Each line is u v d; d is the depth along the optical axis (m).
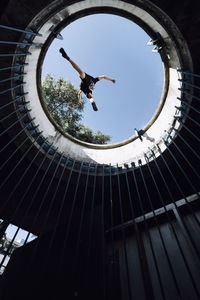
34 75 4.45
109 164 5.38
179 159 4.83
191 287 2.21
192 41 3.47
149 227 3.30
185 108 4.07
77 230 3.26
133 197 5.68
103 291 2.18
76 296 2.20
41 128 4.93
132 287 2.69
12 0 3.05
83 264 2.62
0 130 4.41
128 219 5.98
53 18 3.72
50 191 5.61
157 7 3.50
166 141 4.61
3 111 3.94
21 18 3.27
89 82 5.04
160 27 3.83
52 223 6.25
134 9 3.90
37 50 4.06
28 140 4.48
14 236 2.50
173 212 3.05
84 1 3.80
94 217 3.29
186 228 2.69
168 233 3.00
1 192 5.60
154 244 3.01
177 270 2.48
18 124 4.19
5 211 5.77
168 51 4.13
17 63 3.53
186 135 4.39
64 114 9.20
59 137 5.56
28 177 5.38
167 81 4.79
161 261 2.73
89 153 5.91
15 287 2.78
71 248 2.96
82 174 5.25
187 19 3.34
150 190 5.49
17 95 3.86
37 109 4.89
